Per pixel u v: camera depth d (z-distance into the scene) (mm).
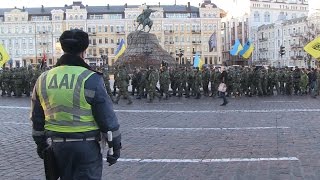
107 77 24000
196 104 22438
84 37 4180
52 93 4043
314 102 23188
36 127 4223
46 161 4094
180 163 8977
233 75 27125
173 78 28203
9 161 9320
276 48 119250
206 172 8211
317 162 8898
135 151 10219
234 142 11250
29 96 29250
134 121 15641
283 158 9289
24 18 130500
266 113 17844
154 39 52562
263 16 133625
